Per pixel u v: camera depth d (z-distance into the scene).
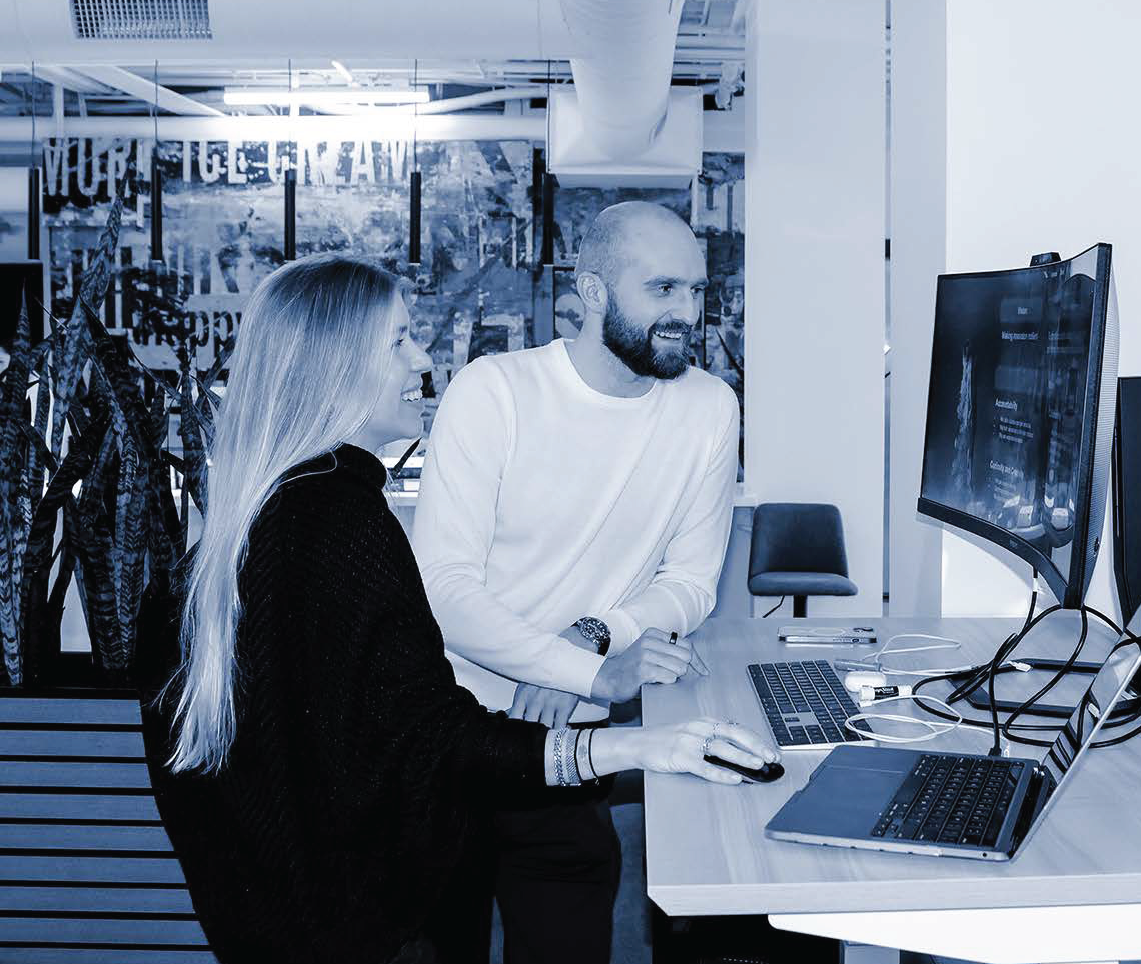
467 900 1.32
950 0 2.24
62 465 2.13
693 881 0.99
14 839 2.06
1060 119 2.24
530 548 1.90
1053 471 1.49
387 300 1.23
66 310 9.16
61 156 9.24
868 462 5.65
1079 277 1.43
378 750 1.14
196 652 1.13
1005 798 1.14
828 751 1.37
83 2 4.49
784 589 4.82
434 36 4.61
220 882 1.15
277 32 4.57
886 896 0.99
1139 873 0.99
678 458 1.92
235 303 9.36
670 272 1.72
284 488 1.15
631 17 4.18
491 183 9.33
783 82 5.59
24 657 2.10
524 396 1.85
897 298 2.60
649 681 1.67
